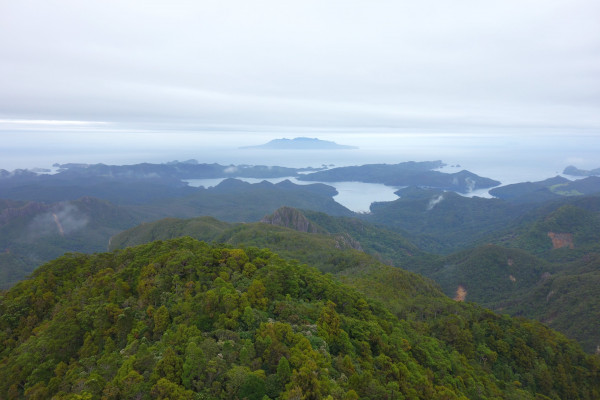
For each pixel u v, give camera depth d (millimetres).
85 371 38188
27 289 59469
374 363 43062
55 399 33281
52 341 43562
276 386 31750
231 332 38406
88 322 46625
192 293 47688
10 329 52375
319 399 30641
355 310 54344
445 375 49500
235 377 31172
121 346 42375
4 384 39875
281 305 46469
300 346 36344
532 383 60594
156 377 32062
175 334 38219
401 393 38469
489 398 49875
